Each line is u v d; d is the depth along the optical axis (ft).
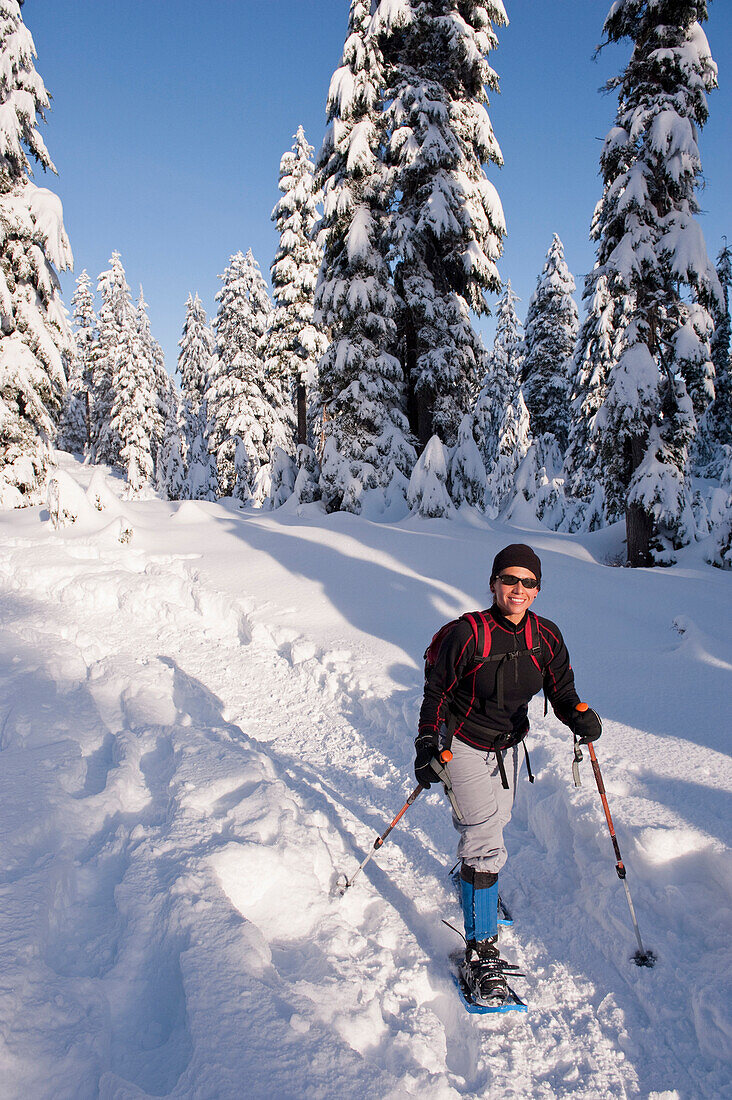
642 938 8.82
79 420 184.24
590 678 17.28
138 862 9.05
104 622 25.80
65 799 10.55
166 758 12.80
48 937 7.54
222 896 8.38
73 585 28.30
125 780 11.60
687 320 42.32
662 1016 7.91
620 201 41.06
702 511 58.70
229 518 46.14
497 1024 8.16
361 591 26.35
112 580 28.22
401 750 15.55
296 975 7.93
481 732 8.86
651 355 42.70
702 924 8.83
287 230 82.12
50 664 18.63
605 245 44.55
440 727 9.33
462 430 48.96
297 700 18.93
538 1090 7.19
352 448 49.80
